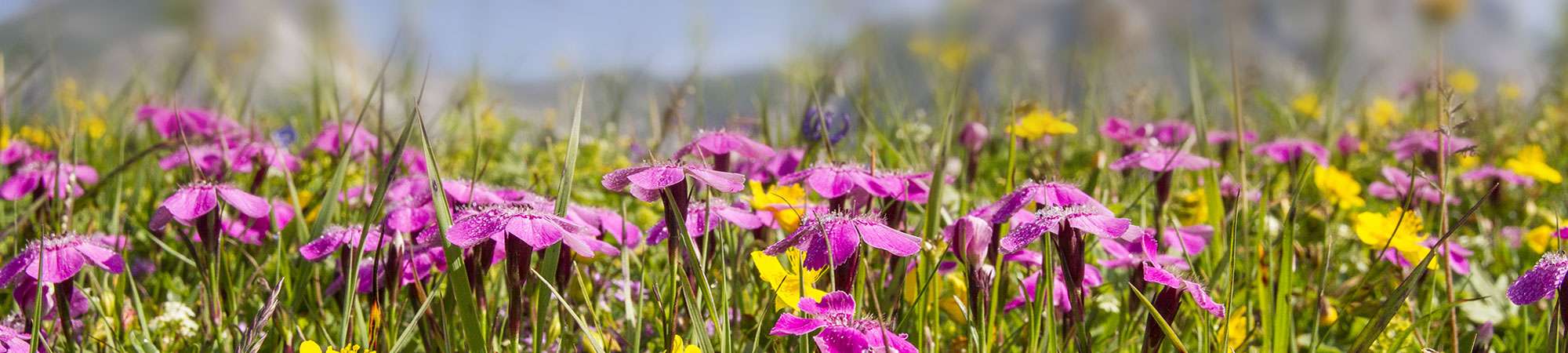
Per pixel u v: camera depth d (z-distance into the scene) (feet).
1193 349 8.59
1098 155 12.65
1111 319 9.92
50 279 7.43
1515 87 26.91
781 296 6.69
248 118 17.99
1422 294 10.91
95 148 16.63
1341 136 18.90
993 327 7.37
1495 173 14.33
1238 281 10.34
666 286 9.50
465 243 6.61
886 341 5.99
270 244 10.79
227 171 12.55
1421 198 13.47
